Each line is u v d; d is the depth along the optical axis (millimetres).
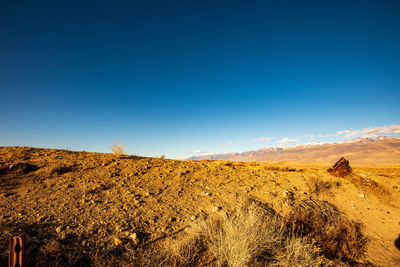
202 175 8461
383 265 4070
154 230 4227
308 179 8898
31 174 6602
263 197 6680
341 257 4188
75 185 5984
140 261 3154
